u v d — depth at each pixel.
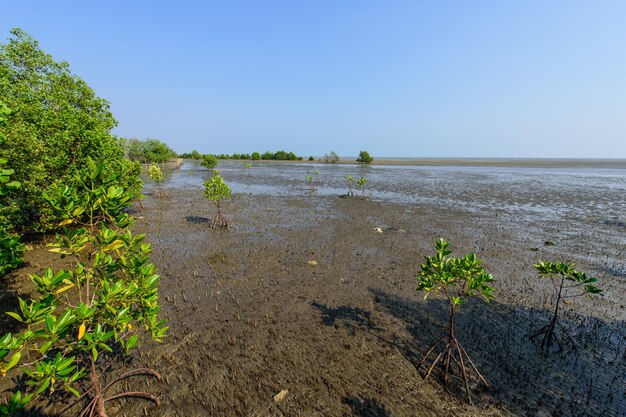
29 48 15.27
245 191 33.06
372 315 8.48
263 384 5.98
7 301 8.99
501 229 17.47
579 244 14.82
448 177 51.16
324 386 5.95
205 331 7.66
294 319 8.23
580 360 6.71
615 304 9.14
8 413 3.35
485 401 5.60
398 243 14.88
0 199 9.69
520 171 67.81
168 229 17.14
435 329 7.85
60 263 11.77
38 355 6.70
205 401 5.60
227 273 11.20
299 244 14.59
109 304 4.21
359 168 75.38
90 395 5.09
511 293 9.82
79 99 17.25
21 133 9.62
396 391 5.82
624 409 5.46
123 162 17.80
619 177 52.31
